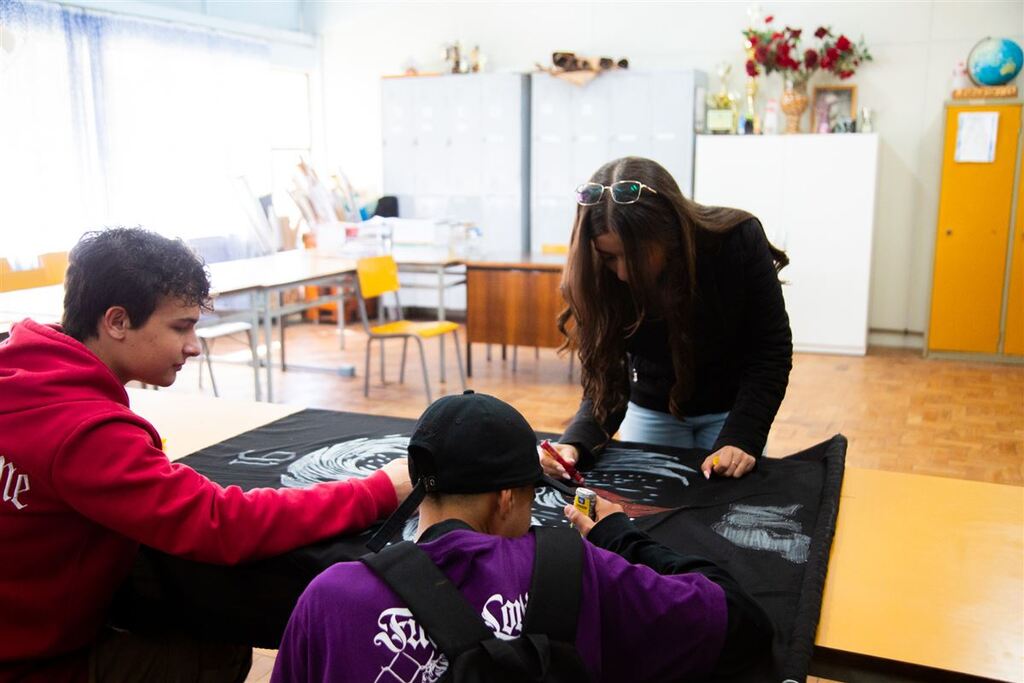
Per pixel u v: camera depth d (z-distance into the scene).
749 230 1.77
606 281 1.80
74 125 5.70
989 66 5.84
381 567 0.93
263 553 1.32
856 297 6.25
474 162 7.37
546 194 7.14
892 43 6.32
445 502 1.01
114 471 1.23
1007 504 1.61
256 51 7.16
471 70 7.46
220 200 6.90
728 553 1.40
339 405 5.02
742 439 1.77
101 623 1.44
